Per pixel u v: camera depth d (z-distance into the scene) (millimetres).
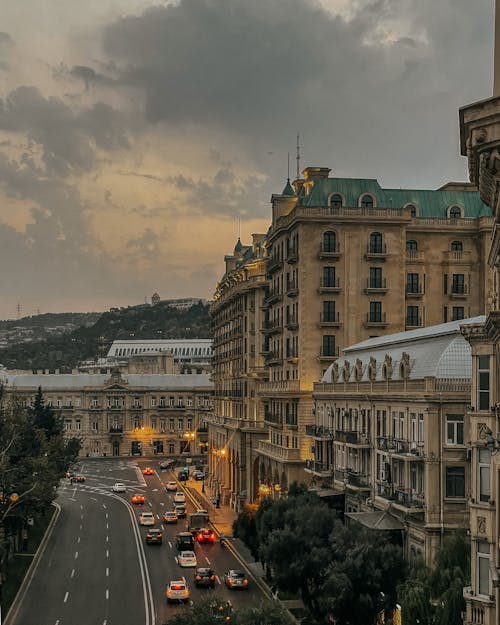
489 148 16078
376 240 110250
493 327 37188
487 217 115375
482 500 43281
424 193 119688
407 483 64250
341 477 83438
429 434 60062
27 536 105812
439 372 61938
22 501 81312
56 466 101000
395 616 52312
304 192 117438
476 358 45031
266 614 47062
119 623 66625
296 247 110688
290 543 63500
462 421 60062
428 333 71125
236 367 151500
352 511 78812
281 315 118500
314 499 73938
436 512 59438
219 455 153625
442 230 116125
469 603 42469
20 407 88062
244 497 131875
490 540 41938
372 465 73875
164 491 162000
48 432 134875
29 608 71500
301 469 102188
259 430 127938
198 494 156500
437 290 115812
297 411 104312
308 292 108500
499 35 16547
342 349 107812
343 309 109062
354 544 58625
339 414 87125
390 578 56031
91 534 111562
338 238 109250
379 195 112250
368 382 77188
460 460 59625
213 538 106062
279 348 118875
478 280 116438
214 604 47938
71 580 82812
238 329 149500
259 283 137875
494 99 15828
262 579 82188
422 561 55344
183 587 74000
